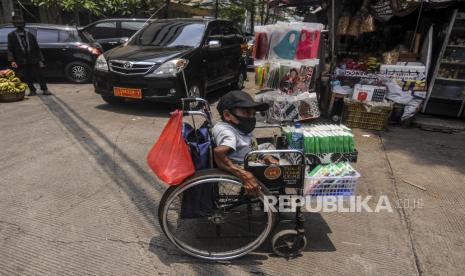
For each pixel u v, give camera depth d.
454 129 5.63
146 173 3.80
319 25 5.09
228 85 8.32
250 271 2.40
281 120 5.33
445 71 6.02
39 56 7.10
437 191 3.59
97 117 5.82
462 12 5.57
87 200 3.23
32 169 3.80
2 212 2.99
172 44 6.41
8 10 12.10
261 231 2.80
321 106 6.80
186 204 2.45
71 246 2.60
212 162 2.38
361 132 5.48
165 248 2.62
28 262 2.42
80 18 14.34
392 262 2.53
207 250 2.61
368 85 5.66
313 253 2.60
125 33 10.09
